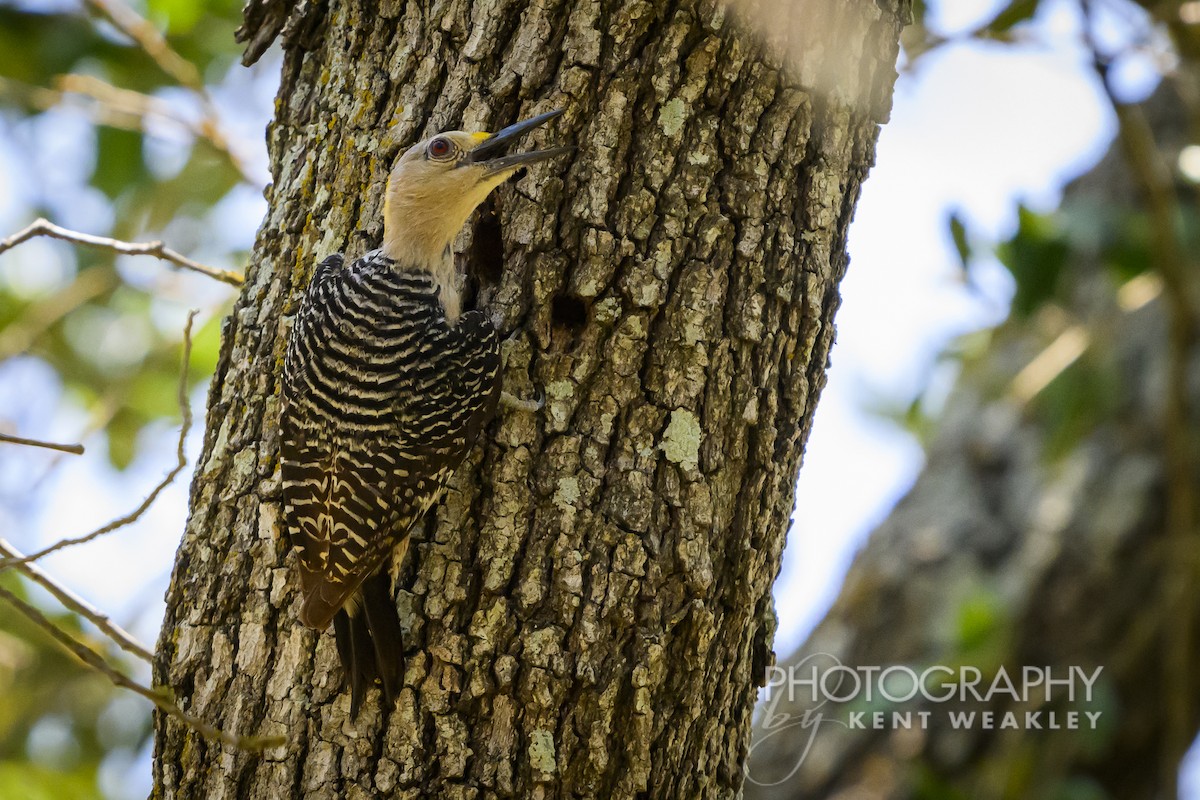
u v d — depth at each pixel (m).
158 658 8.80
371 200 9.29
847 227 9.40
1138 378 16.09
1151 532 15.31
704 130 8.87
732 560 8.80
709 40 8.85
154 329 17.28
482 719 8.45
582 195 8.82
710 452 8.73
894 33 9.47
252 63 10.18
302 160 9.52
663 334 8.73
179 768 8.62
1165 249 13.57
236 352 9.30
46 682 15.95
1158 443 15.70
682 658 8.62
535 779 8.37
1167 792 13.75
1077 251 15.12
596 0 8.91
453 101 9.07
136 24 14.50
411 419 8.62
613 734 8.48
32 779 15.02
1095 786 14.84
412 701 8.45
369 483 8.56
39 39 16.03
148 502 7.93
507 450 8.70
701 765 8.83
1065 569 15.41
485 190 8.95
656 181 8.80
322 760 8.41
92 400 16.48
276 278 9.35
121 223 17.22
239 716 8.52
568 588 8.48
